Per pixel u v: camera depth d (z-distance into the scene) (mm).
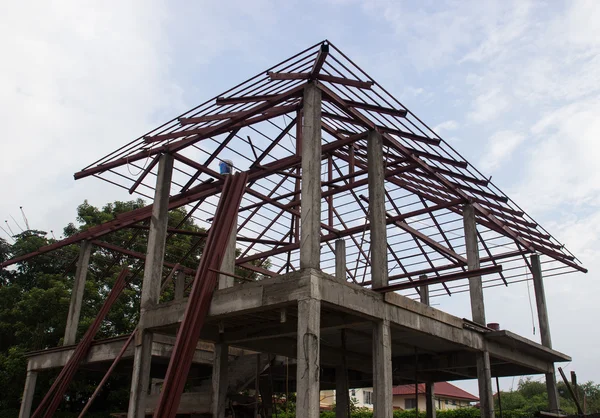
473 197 18359
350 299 11383
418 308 13492
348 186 16250
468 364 17953
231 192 14234
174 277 26203
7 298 25062
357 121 13727
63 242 20109
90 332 16969
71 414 24359
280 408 30938
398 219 19250
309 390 9711
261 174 16188
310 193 11133
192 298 12641
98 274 27688
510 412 31203
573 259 20703
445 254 20531
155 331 14273
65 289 24406
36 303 23578
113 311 24906
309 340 10062
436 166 16266
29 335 23766
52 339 23859
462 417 33812
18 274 28125
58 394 15914
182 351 12039
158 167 15719
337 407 19453
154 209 15164
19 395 23188
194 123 14461
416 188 18734
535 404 48781
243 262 20516
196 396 16406
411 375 20672
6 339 25797
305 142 11633
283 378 22297
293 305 11008
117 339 15859
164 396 11461
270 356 17578
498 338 16062
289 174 16828
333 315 12969
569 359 19750
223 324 13500
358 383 23578
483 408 15531
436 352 18406
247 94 13367
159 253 14836
